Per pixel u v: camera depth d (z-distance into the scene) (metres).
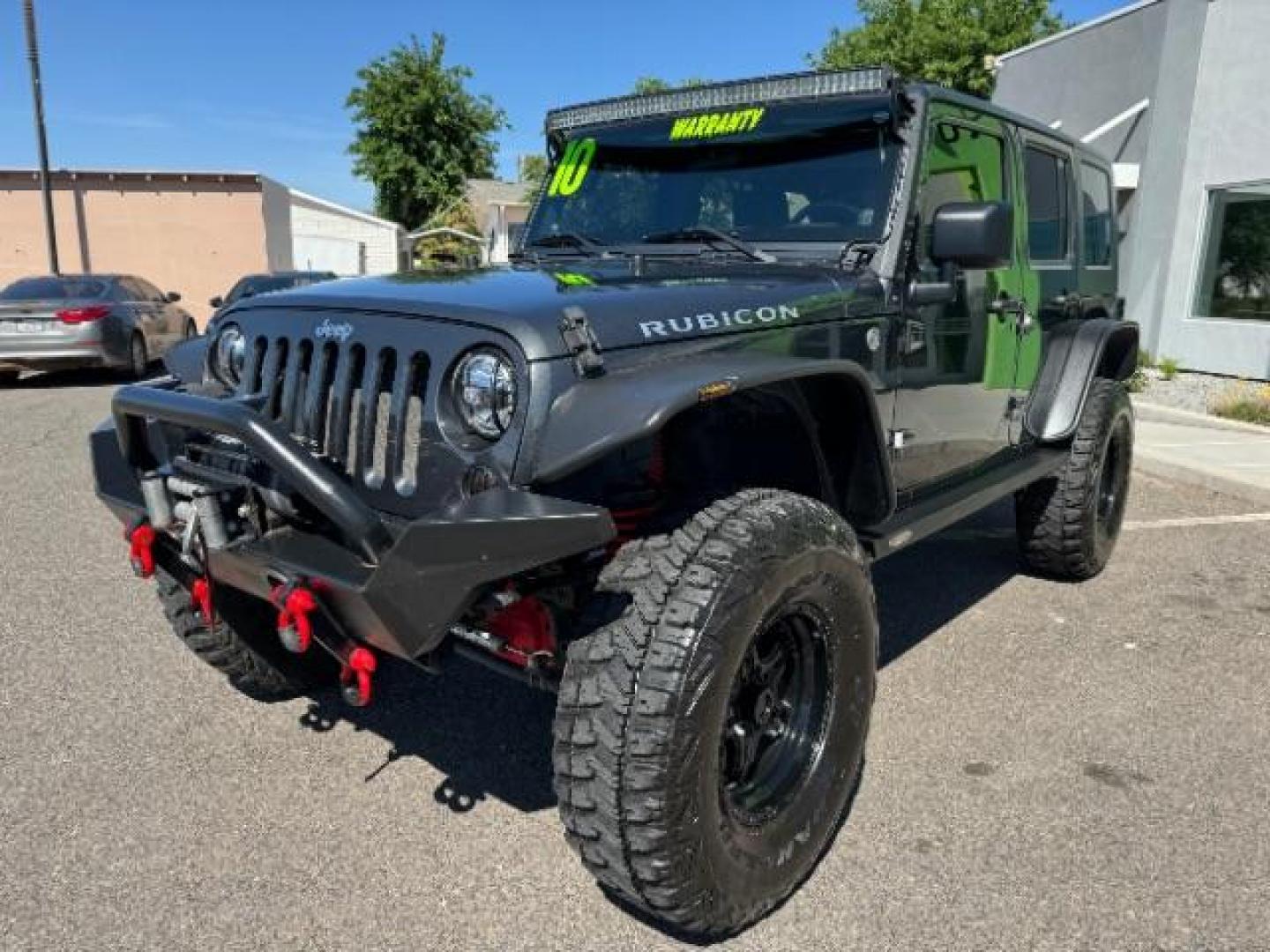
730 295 2.71
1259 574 5.11
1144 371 11.12
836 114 3.36
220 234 23.97
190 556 2.60
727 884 2.25
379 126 36.69
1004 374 4.13
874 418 2.72
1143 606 4.63
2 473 7.34
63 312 12.44
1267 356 10.45
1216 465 7.23
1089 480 4.62
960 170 3.61
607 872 2.21
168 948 2.34
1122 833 2.79
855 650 2.58
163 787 3.04
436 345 2.35
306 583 2.26
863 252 3.19
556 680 2.49
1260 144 10.42
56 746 3.28
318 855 2.71
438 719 3.51
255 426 2.28
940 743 3.31
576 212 3.89
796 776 2.54
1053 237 4.66
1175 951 2.32
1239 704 3.60
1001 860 2.67
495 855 2.72
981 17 26.02
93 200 23.39
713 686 2.12
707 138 3.62
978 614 4.54
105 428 3.08
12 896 2.52
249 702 3.62
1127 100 12.08
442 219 34.66
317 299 2.67
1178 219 11.38
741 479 2.77
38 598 4.66
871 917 2.45
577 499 2.35
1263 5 10.25
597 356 2.27
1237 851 2.70
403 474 2.40
